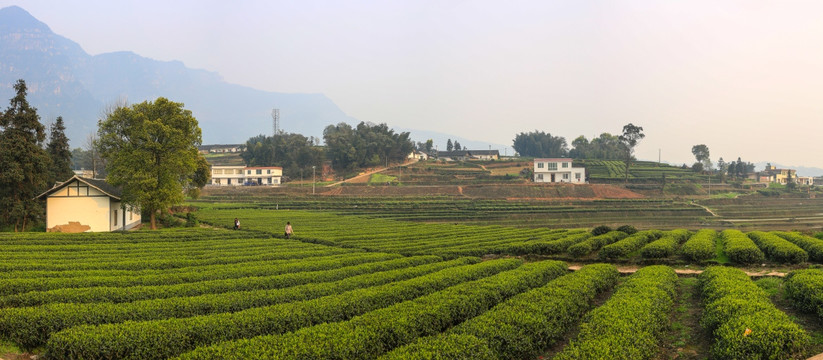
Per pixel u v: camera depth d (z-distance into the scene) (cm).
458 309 2006
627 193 12075
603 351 1443
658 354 1766
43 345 1744
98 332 1580
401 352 1452
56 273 2591
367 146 17062
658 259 3825
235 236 4978
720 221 9088
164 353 1580
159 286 2345
